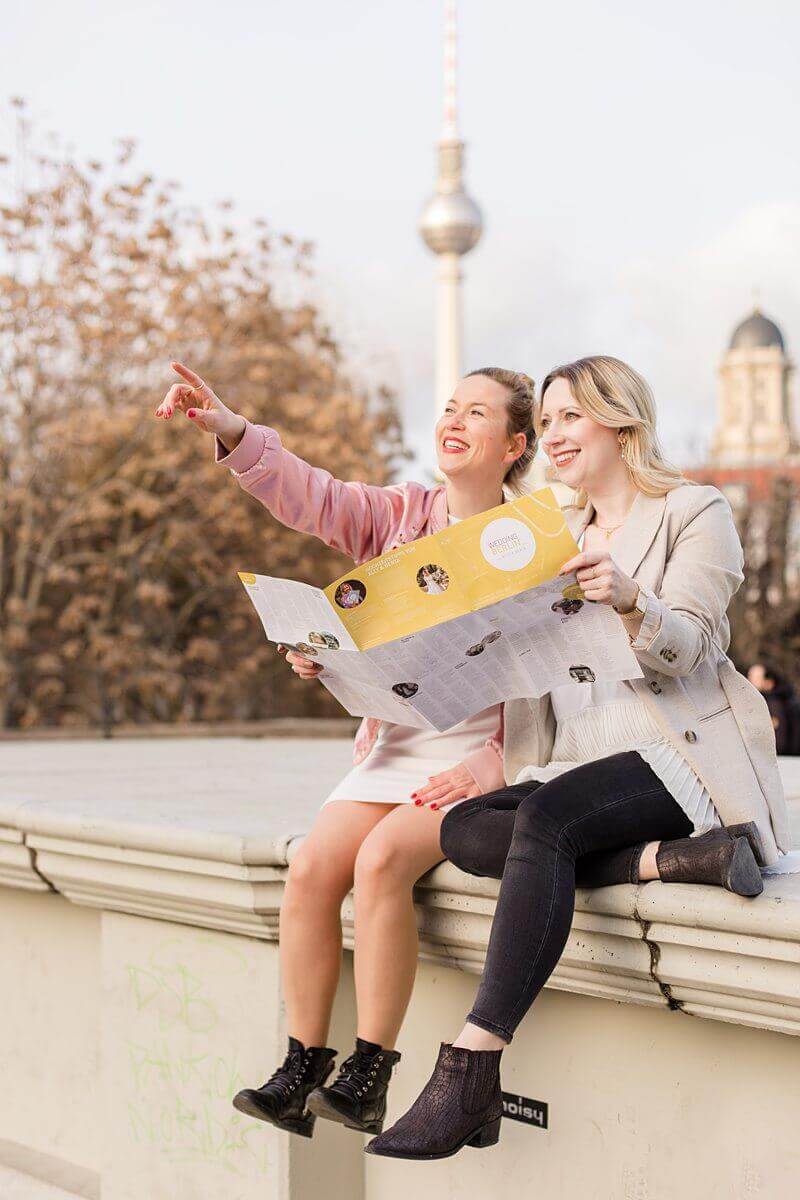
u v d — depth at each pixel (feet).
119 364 57.62
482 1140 6.79
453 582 6.89
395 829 7.70
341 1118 7.34
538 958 6.61
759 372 279.28
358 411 63.41
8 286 53.42
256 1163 8.79
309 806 10.91
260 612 7.29
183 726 49.19
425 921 7.93
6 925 12.23
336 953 8.04
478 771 8.00
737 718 7.41
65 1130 11.39
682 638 6.91
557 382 7.98
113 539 61.46
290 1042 7.96
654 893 6.61
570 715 7.82
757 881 6.33
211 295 59.00
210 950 9.26
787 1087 6.77
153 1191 9.64
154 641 63.26
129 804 10.91
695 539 7.48
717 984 6.49
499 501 9.11
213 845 8.64
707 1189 7.11
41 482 58.54
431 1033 8.59
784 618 85.66
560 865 6.73
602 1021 7.70
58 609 61.62
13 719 59.47
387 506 9.21
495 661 7.21
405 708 7.51
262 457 8.62
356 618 7.08
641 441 7.79
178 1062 9.46
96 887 10.02
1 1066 12.20
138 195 55.83
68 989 11.43
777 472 91.97
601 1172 7.66
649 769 7.07
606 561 6.55
